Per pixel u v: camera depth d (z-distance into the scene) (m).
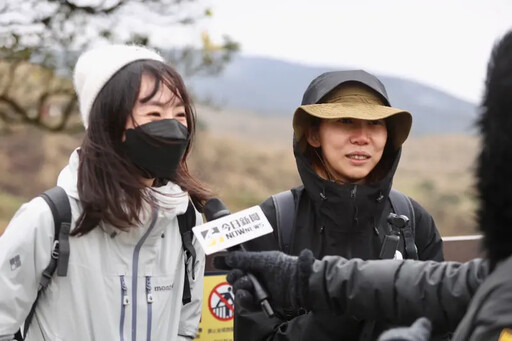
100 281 2.11
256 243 2.40
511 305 1.24
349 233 2.39
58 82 5.31
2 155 22.33
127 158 2.14
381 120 2.44
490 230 1.37
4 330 2.06
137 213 2.10
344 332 2.05
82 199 2.07
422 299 1.70
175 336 2.27
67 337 2.09
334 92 2.48
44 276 2.08
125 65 2.16
